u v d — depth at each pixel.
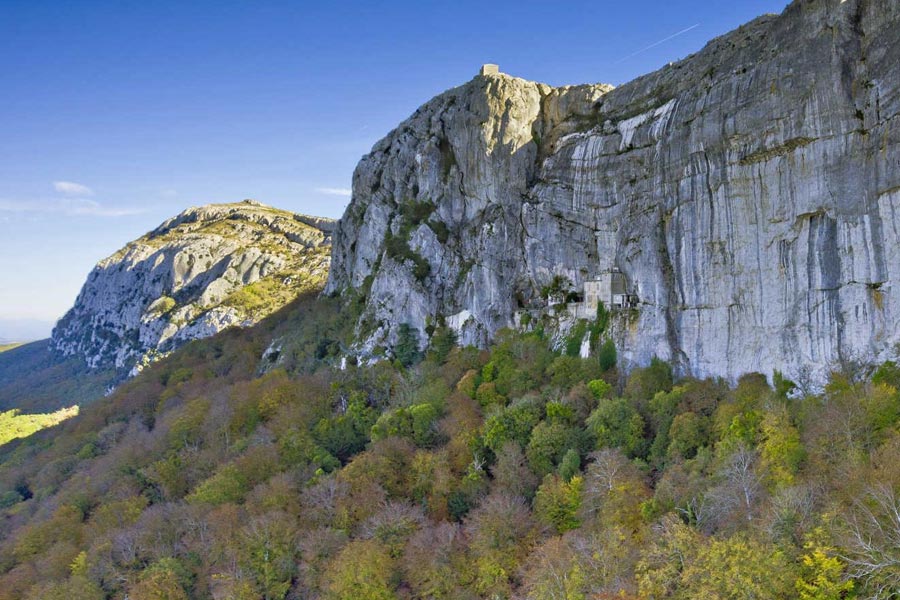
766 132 64.00
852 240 58.50
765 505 43.81
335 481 69.75
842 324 59.22
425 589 53.28
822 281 60.81
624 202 83.38
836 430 49.31
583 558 45.75
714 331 70.31
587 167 89.44
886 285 56.09
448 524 60.19
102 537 72.38
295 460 80.69
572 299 91.56
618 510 51.91
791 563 36.97
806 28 62.44
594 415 68.38
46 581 67.69
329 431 87.19
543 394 77.69
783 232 63.81
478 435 73.75
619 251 84.06
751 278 66.75
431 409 80.75
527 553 54.28
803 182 61.84
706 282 70.81
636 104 87.00
